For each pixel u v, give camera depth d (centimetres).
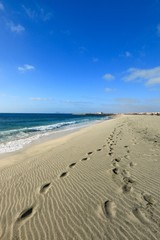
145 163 613
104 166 614
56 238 283
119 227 295
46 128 2814
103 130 1861
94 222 313
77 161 707
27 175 592
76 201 390
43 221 328
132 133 1416
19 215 355
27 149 1157
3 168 723
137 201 369
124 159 679
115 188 437
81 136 1529
